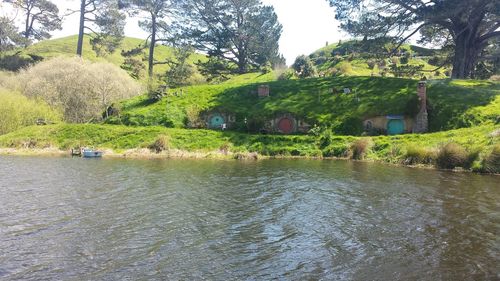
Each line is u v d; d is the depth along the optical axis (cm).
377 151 4762
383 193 2773
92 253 1670
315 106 6238
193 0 10425
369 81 6825
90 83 7431
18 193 2723
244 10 10875
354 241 1823
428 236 1880
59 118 6719
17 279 1423
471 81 6456
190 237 1877
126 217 2183
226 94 6994
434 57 9494
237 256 1648
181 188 2956
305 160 4684
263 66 10875
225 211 2323
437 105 5581
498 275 1458
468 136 4341
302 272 1496
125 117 6384
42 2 10650
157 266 1545
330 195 2725
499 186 2967
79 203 2470
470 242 1795
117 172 3672
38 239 1828
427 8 6362
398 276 1457
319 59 12056
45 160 4475
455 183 3102
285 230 1983
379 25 6912
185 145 5375
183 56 10281
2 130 6006
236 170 3859
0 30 9950
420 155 4166
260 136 5547
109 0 10075
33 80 7269
